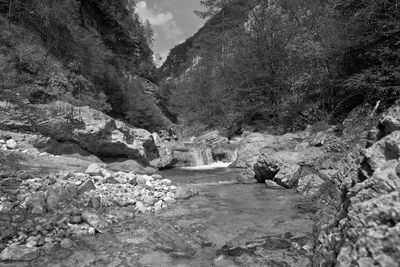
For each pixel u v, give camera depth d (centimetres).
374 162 358
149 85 4650
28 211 669
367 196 296
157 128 3369
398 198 249
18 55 1622
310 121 2209
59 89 1775
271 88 2689
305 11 2552
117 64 3572
